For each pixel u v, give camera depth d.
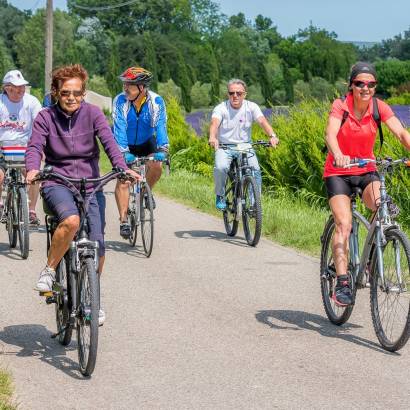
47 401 8.91
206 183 30.08
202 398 9.05
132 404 8.87
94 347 9.34
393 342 10.54
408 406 8.83
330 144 10.99
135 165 17.00
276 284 14.34
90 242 9.89
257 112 18.48
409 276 11.50
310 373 9.84
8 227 17.34
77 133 10.38
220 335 11.34
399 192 20.16
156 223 20.86
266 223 19.56
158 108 17.22
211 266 15.76
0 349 10.66
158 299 13.26
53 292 10.30
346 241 11.17
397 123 11.30
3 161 17.11
